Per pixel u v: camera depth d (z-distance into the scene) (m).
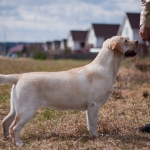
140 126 6.08
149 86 10.91
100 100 5.23
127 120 6.43
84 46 66.00
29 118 4.95
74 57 49.22
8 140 5.25
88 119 5.32
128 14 46.88
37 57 54.75
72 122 6.23
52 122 6.33
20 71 18.55
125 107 7.68
